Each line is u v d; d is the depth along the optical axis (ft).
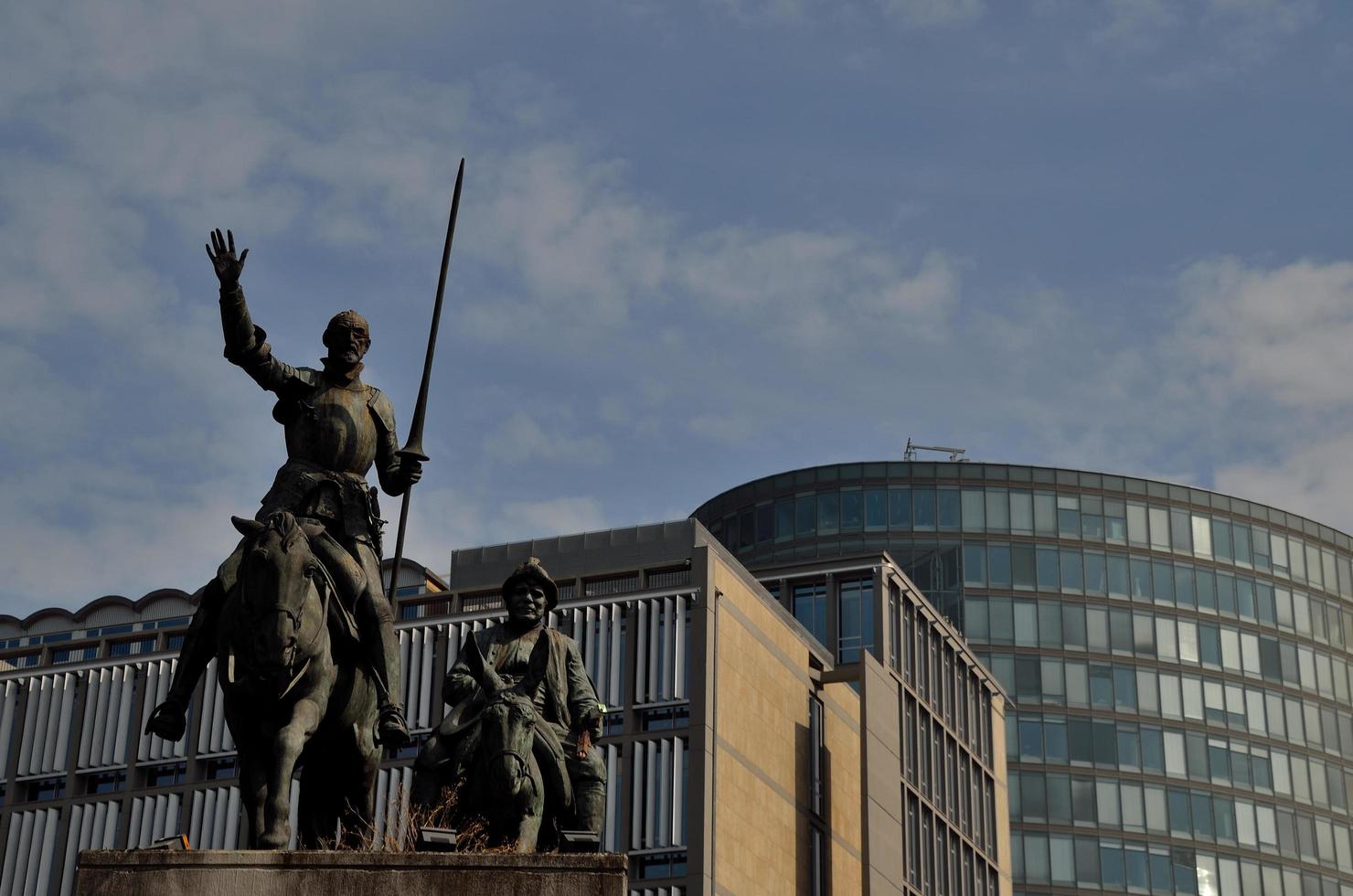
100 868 44.57
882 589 322.34
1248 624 462.19
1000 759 362.12
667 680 277.64
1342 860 450.71
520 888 44.93
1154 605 453.58
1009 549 449.06
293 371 52.06
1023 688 439.22
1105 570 453.17
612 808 272.10
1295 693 460.96
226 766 300.40
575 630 287.28
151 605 366.84
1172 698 447.42
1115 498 460.96
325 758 50.49
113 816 302.86
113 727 309.22
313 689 48.44
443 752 53.78
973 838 341.00
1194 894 431.02
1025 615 445.37
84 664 315.37
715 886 261.03
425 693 290.35
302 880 44.75
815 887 288.92
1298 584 473.67
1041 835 428.56
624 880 45.09
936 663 341.21
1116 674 445.37
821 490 455.63
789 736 292.40
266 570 47.83
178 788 300.20
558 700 54.08
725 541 463.83
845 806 303.89
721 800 267.80
